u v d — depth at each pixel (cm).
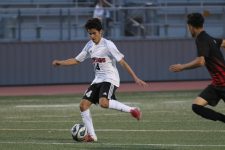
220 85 2348
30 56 6619
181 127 3241
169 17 6900
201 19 2330
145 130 3127
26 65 6625
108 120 3625
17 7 7300
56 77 6631
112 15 6788
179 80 6781
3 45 6600
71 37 6788
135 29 6812
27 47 6619
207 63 2359
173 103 4675
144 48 6694
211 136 2872
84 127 2712
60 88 6288
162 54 6731
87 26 2702
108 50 2684
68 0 7331
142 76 6700
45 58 6625
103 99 2652
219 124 3353
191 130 3106
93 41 2714
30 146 2562
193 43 6769
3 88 6431
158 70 6731
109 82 2691
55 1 7325
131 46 6662
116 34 6781
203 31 2341
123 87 6228
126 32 6794
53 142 2694
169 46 6731
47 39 6756
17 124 3481
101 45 2711
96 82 2717
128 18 6806
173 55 6744
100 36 2719
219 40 2366
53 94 5712
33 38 6762
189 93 5566
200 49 2298
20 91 6081
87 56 2778
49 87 6419
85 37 6806
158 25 6869
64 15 6794
